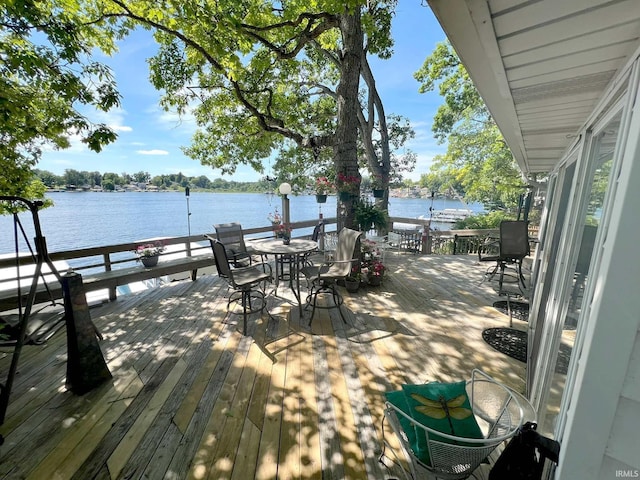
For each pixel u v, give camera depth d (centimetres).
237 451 177
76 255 390
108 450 176
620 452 84
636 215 76
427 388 147
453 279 526
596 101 157
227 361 271
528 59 111
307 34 448
